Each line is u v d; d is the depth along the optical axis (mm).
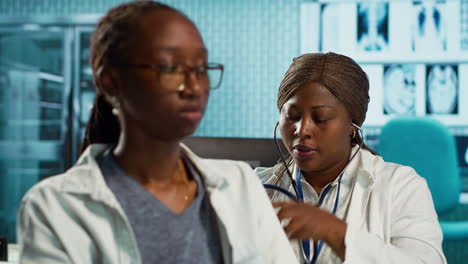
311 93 1028
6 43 4641
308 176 1160
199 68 540
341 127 1053
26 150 4598
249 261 631
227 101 4555
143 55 524
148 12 540
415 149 3088
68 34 4531
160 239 557
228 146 1377
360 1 4293
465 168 4086
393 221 1101
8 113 4672
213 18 4543
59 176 565
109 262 542
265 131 4520
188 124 533
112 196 545
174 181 599
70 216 547
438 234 1065
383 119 4250
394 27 4254
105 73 560
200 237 586
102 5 4574
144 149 565
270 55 4508
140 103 529
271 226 688
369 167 1137
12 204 4609
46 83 4668
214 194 613
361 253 853
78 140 4492
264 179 1256
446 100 4188
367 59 4289
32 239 534
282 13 4488
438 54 4203
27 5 4617
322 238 850
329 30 4363
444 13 4203
